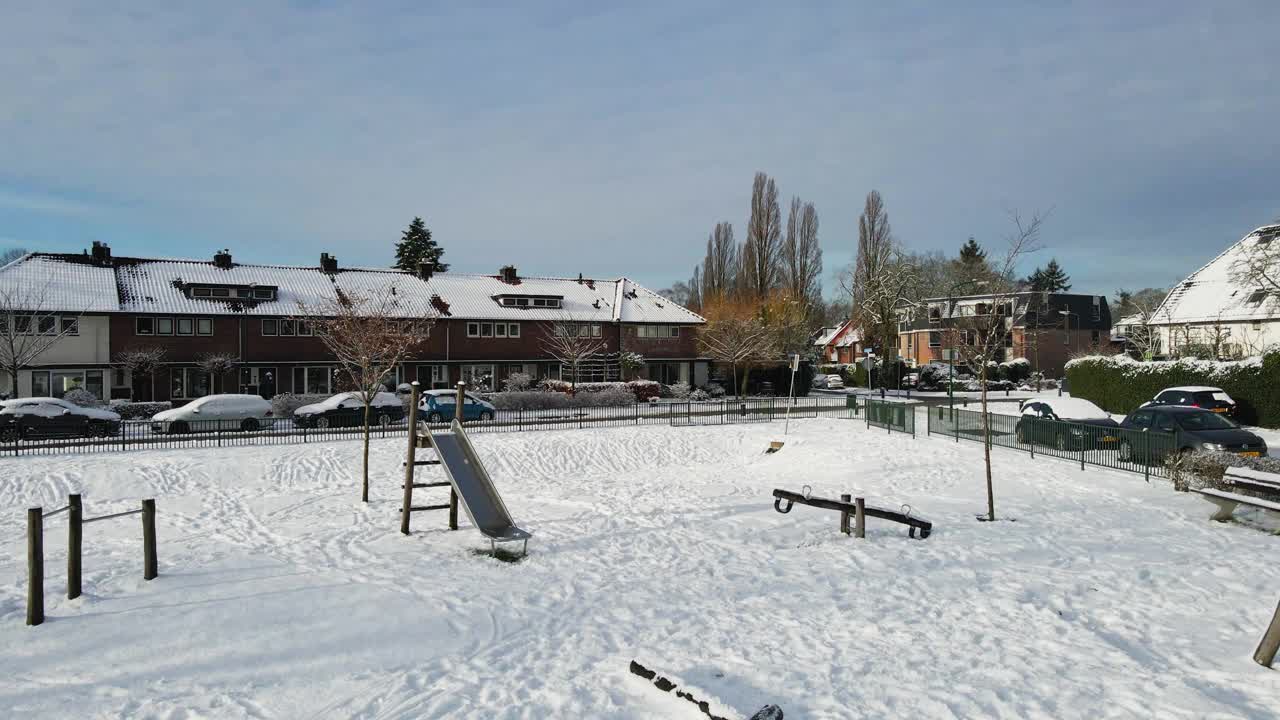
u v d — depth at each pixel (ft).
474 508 38.58
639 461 81.76
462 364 155.12
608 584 30.89
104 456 70.49
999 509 44.39
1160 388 98.99
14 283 123.95
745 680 20.17
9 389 122.52
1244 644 22.18
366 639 24.81
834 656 21.85
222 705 20.18
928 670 20.59
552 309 165.68
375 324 102.73
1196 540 34.96
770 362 171.22
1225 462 43.86
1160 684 19.33
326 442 80.94
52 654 23.56
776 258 194.80
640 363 163.22
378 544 39.06
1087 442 58.08
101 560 36.35
